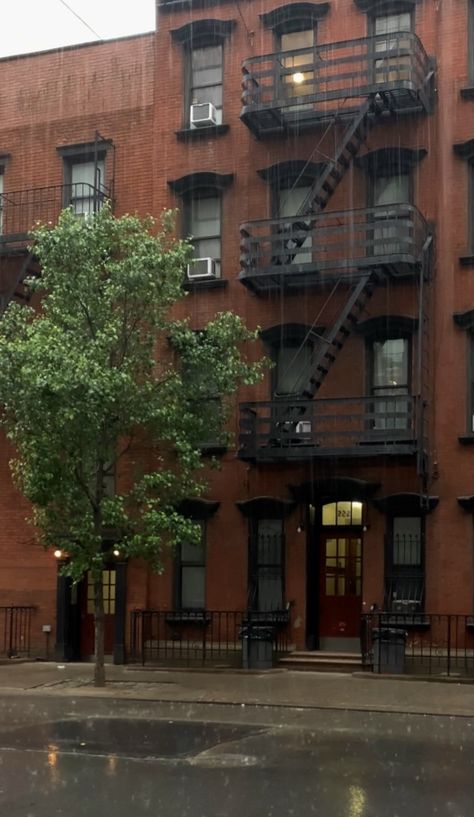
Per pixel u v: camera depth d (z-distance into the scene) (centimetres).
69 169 2361
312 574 2041
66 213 1795
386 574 1961
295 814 815
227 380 1795
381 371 2027
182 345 1836
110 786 924
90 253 1773
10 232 2355
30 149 2388
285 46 2212
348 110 2028
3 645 2205
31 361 1645
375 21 2133
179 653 2045
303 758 1068
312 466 2020
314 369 1930
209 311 2158
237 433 2078
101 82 2348
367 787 920
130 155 2292
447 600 1900
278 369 2102
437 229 2003
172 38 2297
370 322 2017
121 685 1747
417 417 1880
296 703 1510
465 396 1942
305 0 2172
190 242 2212
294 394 2014
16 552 2230
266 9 2217
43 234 1778
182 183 2222
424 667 1856
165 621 2083
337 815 811
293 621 2014
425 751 1113
